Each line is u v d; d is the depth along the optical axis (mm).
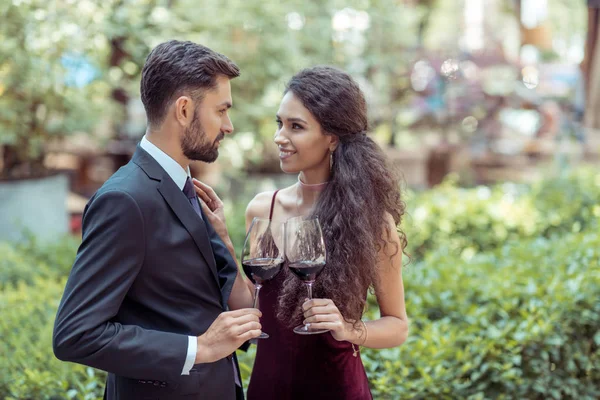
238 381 2150
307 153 2250
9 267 4676
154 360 1773
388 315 2297
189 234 1907
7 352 2961
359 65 8500
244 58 7316
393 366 2955
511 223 6195
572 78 10719
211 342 1826
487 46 10031
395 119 9836
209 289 1950
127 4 6508
